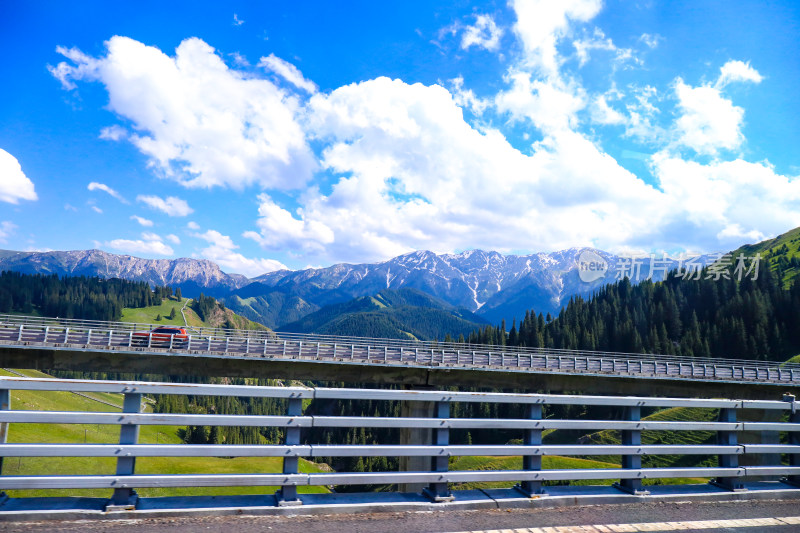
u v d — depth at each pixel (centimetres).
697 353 12344
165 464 4084
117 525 440
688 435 5756
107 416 457
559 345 14800
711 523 530
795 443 661
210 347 4316
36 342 3862
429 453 534
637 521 525
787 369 5609
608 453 587
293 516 484
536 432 573
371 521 485
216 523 456
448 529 475
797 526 531
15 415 436
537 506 551
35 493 2514
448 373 4916
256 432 10350
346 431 12288
